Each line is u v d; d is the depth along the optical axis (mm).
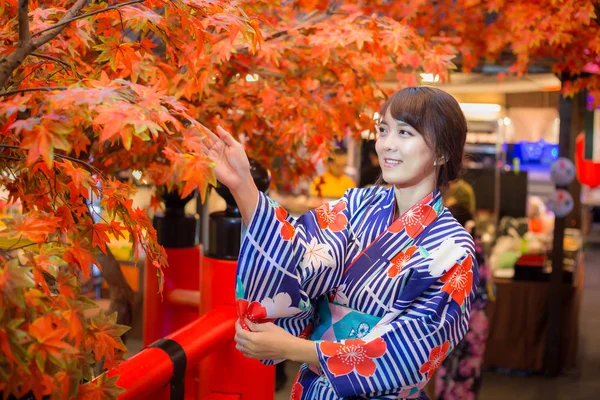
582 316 7289
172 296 2857
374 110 2809
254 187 1664
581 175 5773
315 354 1646
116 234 1446
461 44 4555
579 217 5797
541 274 5379
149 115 1166
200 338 1937
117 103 1141
